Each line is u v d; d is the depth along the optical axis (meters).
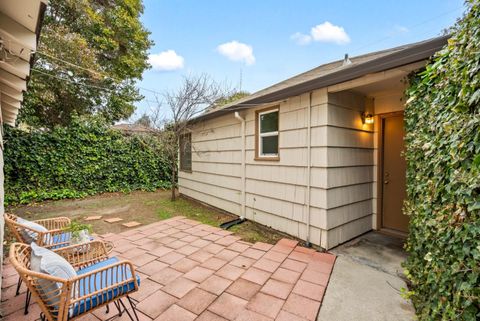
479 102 1.14
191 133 7.38
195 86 6.59
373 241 3.78
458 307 1.24
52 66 5.60
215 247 3.50
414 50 2.20
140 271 2.77
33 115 6.37
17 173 6.34
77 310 1.51
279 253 3.29
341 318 2.00
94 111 8.67
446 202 1.50
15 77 2.20
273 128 4.36
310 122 3.62
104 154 8.04
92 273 1.59
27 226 2.41
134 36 9.63
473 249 1.15
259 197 4.68
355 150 3.89
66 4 6.78
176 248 3.46
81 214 5.50
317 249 3.49
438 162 1.57
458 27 1.71
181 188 8.27
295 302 2.20
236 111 4.97
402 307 2.13
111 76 8.43
